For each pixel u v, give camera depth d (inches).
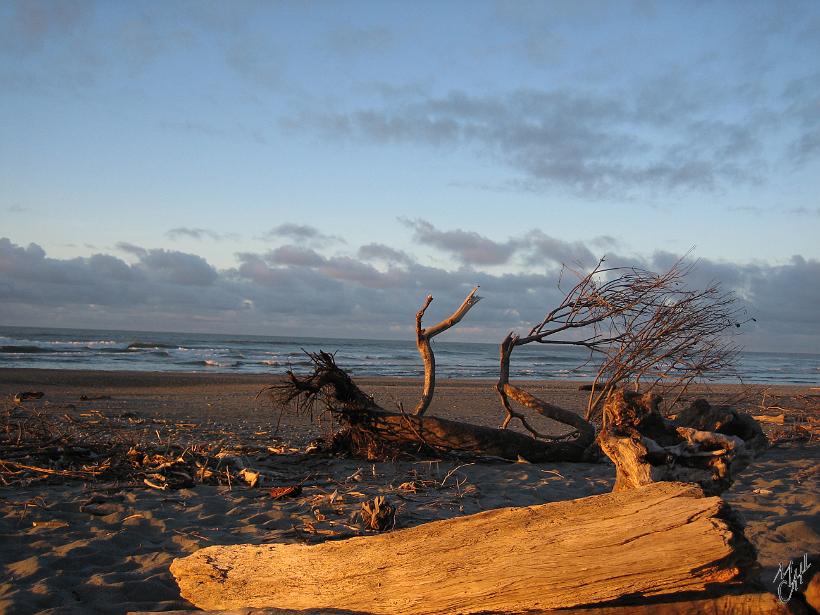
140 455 304.3
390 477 297.4
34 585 156.3
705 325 355.9
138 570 169.0
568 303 363.9
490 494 264.2
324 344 3676.2
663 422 157.1
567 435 370.3
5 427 369.1
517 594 103.4
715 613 98.3
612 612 100.7
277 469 313.3
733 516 98.6
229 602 134.3
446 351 3939.5
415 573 112.9
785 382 1643.7
